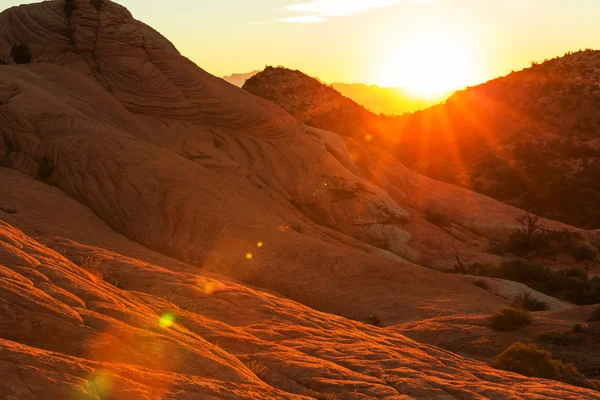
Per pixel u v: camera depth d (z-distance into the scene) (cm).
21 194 4062
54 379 697
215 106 6438
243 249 3866
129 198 4312
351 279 3619
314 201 5747
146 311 1080
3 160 4812
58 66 6131
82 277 1073
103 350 833
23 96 5319
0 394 642
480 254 5572
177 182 4572
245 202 4922
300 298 3356
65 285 982
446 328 2630
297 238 4256
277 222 4744
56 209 4038
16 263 974
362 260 3912
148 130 5869
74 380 712
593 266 5709
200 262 3775
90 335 849
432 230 5925
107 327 889
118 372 777
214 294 1780
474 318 2770
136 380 782
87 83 6034
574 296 4588
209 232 4059
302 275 3581
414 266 4066
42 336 802
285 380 1157
